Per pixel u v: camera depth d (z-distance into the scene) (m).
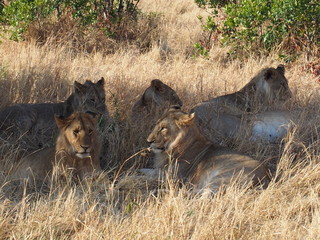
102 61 18.31
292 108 13.35
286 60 18.17
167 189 9.17
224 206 8.41
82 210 8.60
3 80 14.12
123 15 21.25
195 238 7.57
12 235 7.67
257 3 18.42
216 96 14.77
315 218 8.07
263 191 8.70
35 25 20.11
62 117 9.26
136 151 10.89
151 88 12.94
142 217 8.15
